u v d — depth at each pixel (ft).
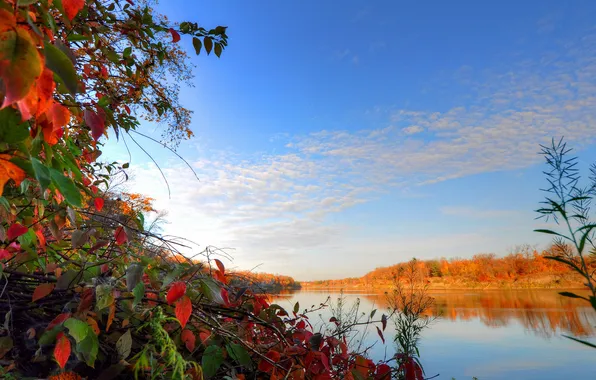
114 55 6.54
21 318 4.00
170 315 4.53
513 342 52.11
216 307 5.49
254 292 6.88
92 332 3.42
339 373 6.26
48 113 2.23
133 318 4.42
